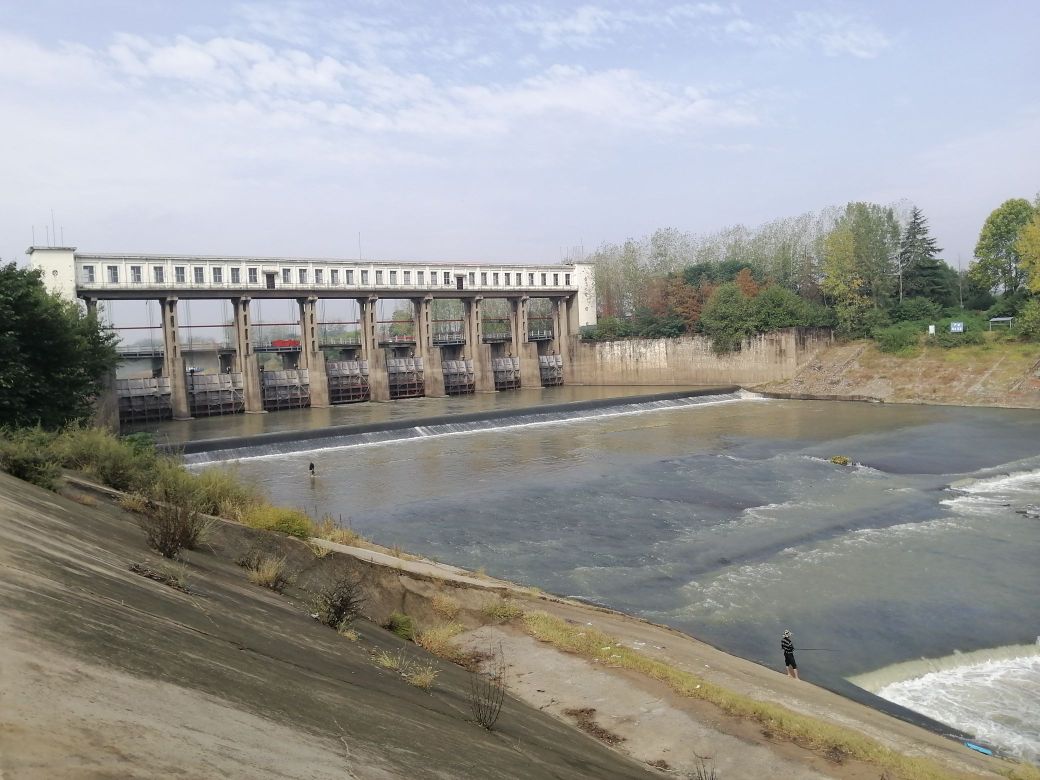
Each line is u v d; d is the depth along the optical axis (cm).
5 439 2239
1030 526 3947
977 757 1766
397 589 2328
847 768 1517
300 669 1005
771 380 10656
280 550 2105
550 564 3441
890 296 11650
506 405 9250
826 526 4012
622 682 1911
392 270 10588
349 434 6775
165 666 695
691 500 4628
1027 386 8519
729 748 1588
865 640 2641
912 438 6694
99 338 5091
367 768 680
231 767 545
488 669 1992
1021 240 10044
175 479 2505
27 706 488
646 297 13575
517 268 11962
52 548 1038
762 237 15000
